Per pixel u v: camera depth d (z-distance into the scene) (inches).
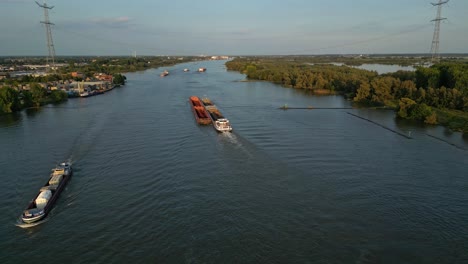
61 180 2199.8
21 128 3710.6
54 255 1531.7
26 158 2706.7
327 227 1724.9
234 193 2069.4
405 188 2156.7
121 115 4323.3
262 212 1855.3
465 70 5260.8
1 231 1718.8
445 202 1983.3
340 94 6530.5
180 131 3452.3
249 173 2363.4
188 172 2379.4
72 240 1633.9
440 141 3176.7
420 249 1567.4
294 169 2437.3
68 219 1813.5
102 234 1674.5
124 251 1545.3
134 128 3595.0
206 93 6481.3
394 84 5536.4
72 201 2000.5
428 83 5457.7
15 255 1535.4
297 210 1878.7
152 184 2201.0
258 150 2839.6
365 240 1627.7
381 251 1550.2
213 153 2763.3
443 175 2354.8
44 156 2746.1
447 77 5359.3
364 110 4815.5
